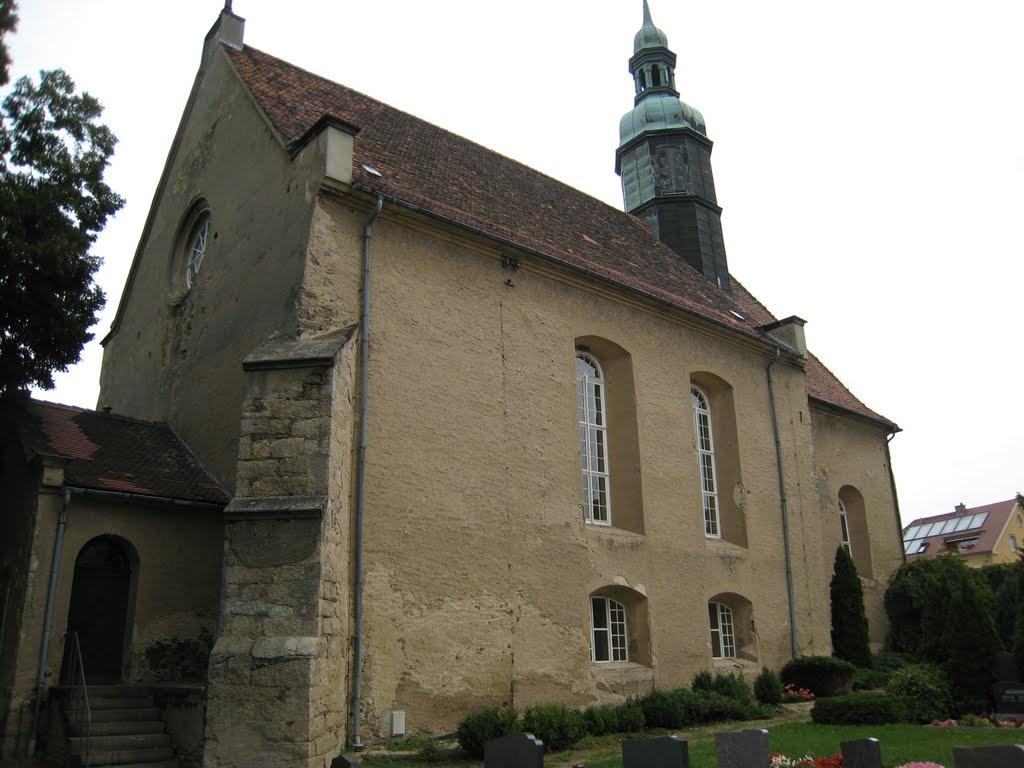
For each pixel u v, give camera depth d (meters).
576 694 14.16
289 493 10.57
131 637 12.05
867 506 25.19
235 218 15.36
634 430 16.81
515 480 14.26
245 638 9.86
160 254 18.55
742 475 18.97
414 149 17.72
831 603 20.69
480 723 11.05
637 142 27.12
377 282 13.24
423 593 12.52
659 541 16.50
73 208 14.12
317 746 9.63
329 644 10.35
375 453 12.48
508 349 14.84
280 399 11.02
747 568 18.31
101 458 13.05
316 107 16.88
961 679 14.66
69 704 10.77
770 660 18.12
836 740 11.44
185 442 15.07
